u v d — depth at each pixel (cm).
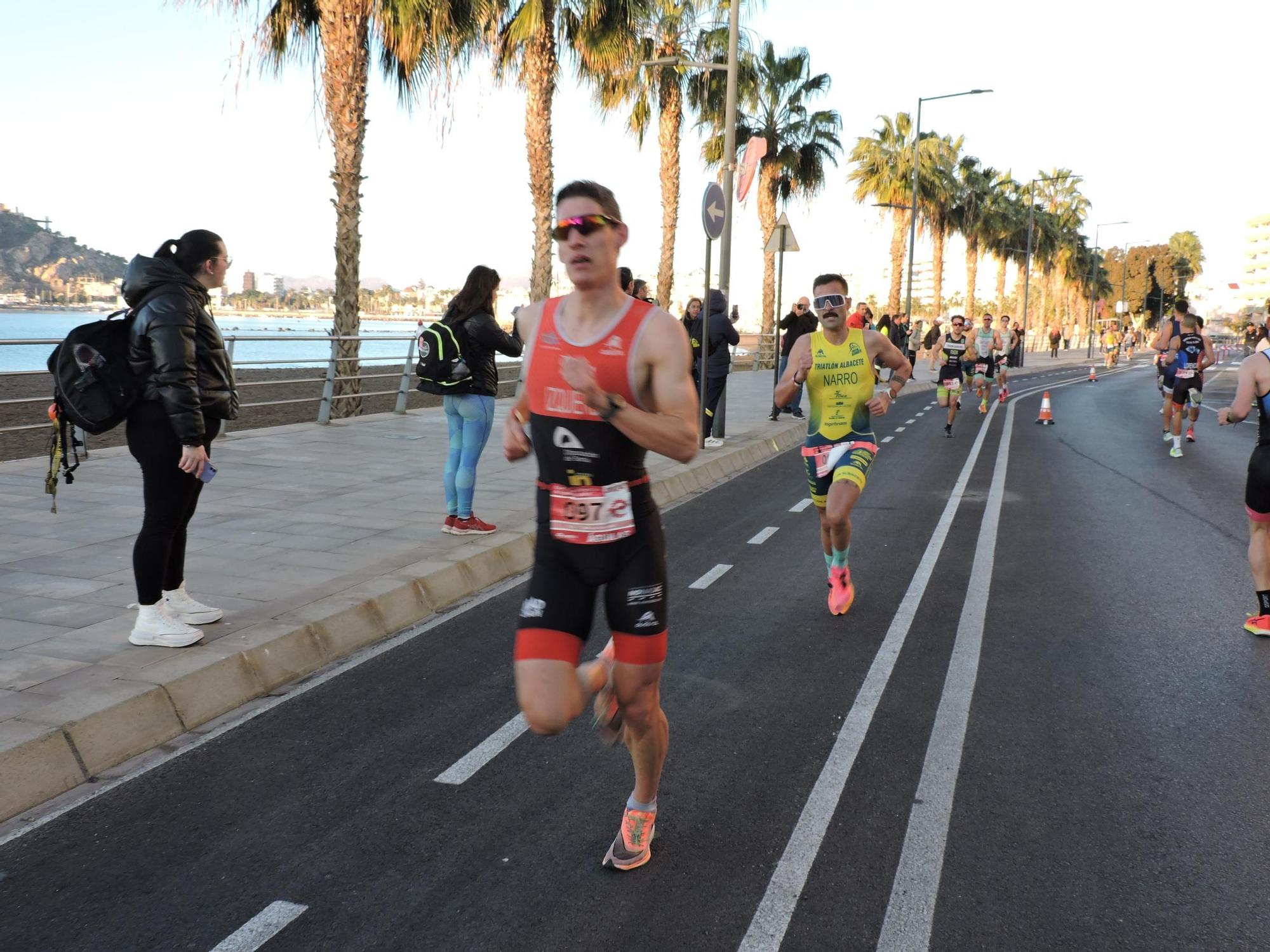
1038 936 274
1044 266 7856
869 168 4531
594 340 268
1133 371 4766
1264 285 15338
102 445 1248
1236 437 1680
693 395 268
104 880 298
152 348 421
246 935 272
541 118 2005
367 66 1572
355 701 444
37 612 500
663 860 313
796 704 449
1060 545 791
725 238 1470
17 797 339
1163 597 638
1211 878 304
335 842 322
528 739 405
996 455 1394
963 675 488
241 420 1595
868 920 281
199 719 416
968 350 2119
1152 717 436
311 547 657
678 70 2716
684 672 490
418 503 821
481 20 1659
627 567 279
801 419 1712
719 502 991
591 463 272
